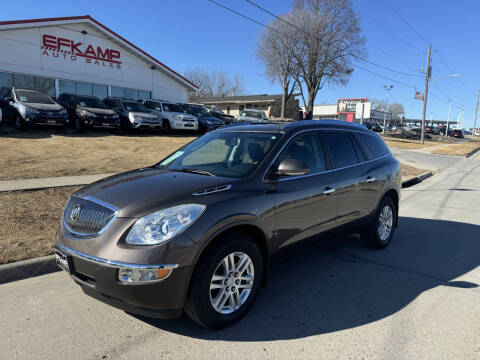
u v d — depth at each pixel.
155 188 3.14
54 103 14.93
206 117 20.98
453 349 2.88
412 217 7.63
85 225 2.98
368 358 2.74
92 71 21.80
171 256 2.70
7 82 18.27
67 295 3.67
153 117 17.59
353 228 4.71
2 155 10.08
